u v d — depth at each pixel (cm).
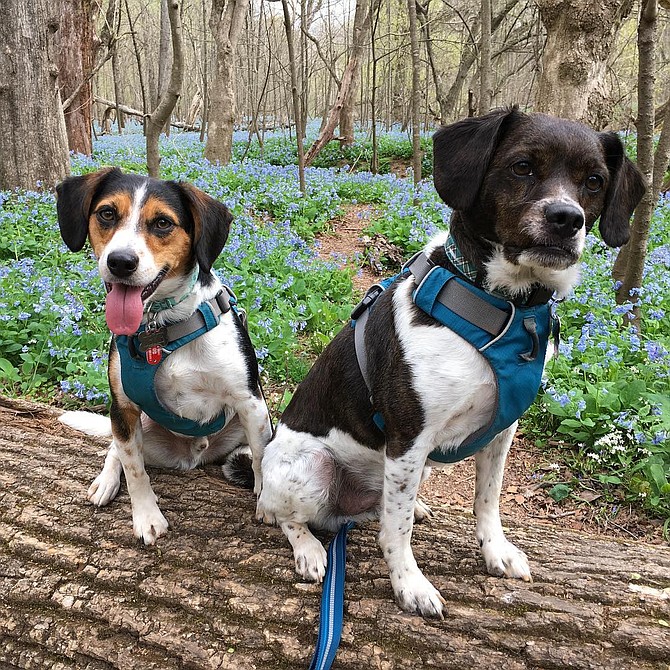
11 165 219
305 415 66
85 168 304
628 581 56
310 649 52
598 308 135
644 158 128
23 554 61
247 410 69
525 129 50
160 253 63
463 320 51
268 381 119
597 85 221
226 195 244
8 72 213
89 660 53
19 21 211
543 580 57
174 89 171
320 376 65
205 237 66
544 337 54
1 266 144
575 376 111
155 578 58
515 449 103
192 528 64
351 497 66
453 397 51
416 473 54
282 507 62
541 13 224
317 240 214
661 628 51
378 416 57
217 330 66
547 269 50
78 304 122
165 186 66
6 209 202
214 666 51
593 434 99
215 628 53
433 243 56
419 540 63
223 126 369
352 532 65
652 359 111
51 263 156
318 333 133
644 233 134
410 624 53
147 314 64
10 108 216
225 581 57
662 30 608
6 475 71
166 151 412
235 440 79
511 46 453
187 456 76
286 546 62
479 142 50
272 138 542
